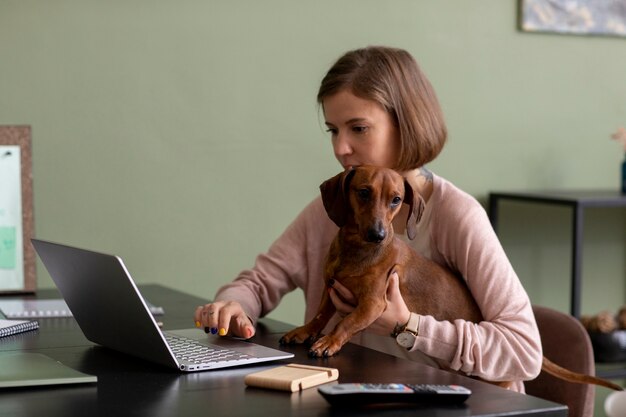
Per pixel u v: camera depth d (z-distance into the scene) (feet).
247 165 9.89
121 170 9.43
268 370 4.00
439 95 10.62
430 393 3.55
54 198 9.20
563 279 11.41
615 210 11.62
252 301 5.77
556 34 11.18
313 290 6.03
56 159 9.18
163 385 3.92
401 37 10.41
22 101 9.01
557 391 6.09
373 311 4.58
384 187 4.43
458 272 5.41
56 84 9.12
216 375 4.11
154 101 9.48
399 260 4.83
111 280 4.15
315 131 10.12
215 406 3.55
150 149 9.51
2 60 8.90
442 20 10.57
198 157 9.70
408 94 5.35
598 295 11.61
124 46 9.33
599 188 11.54
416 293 5.00
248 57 9.78
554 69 11.19
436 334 4.75
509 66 10.94
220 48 9.68
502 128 10.97
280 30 9.89
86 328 4.87
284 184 10.05
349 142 5.39
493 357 4.82
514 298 5.12
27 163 7.54
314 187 10.18
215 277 9.87
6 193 7.48
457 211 5.36
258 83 9.86
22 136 7.54
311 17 10.00
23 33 8.96
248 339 5.04
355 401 3.53
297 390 3.79
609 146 11.57
